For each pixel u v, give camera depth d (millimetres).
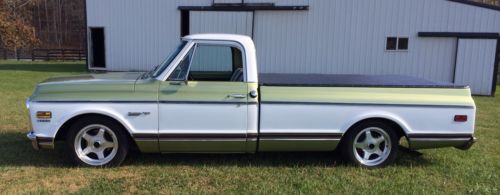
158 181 4680
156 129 4949
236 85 4973
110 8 19094
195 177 4836
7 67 22938
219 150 5129
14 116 8070
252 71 5016
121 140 5035
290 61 17094
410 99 5145
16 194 4262
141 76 5402
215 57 5215
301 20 16734
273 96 5004
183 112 4941
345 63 16578
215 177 4848
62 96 4875
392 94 5152
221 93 4949
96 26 19453
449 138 5207
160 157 5523
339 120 5102
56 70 20719
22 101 9977
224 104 4957
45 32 67125
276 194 4367
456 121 5191
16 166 5102
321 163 5441
